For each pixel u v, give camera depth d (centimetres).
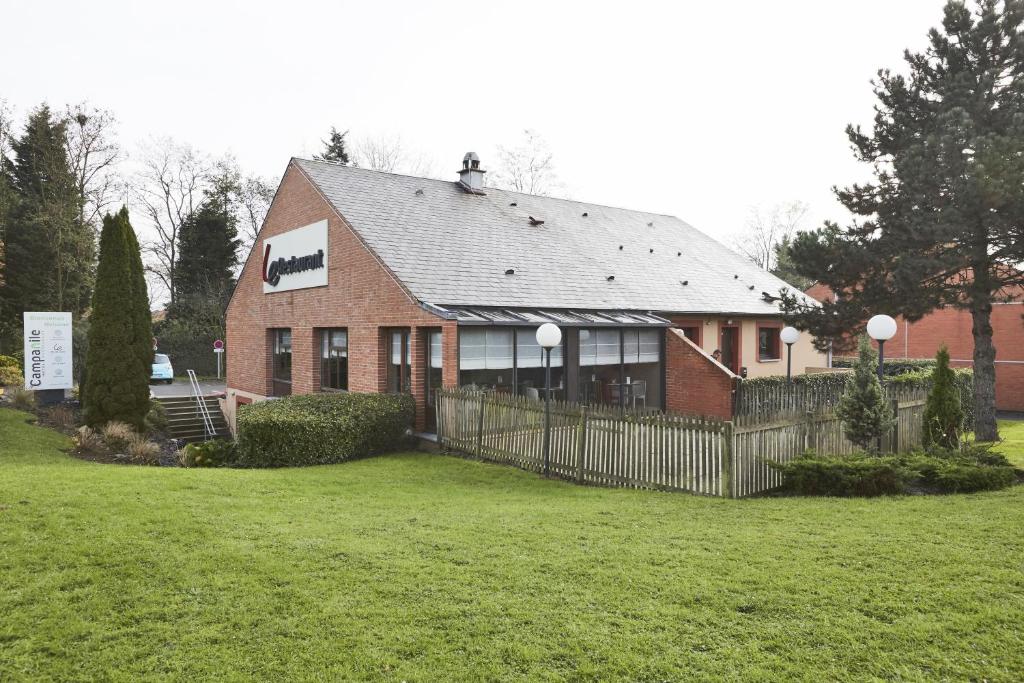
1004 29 1362
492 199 2145
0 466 970
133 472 938
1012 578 517
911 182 1364
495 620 455
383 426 1316
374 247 1532
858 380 1035
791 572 539
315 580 525
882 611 461
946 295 1376
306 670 393
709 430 895
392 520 729
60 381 1755
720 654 407
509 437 1182
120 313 1515
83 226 3297
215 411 2081
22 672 388
